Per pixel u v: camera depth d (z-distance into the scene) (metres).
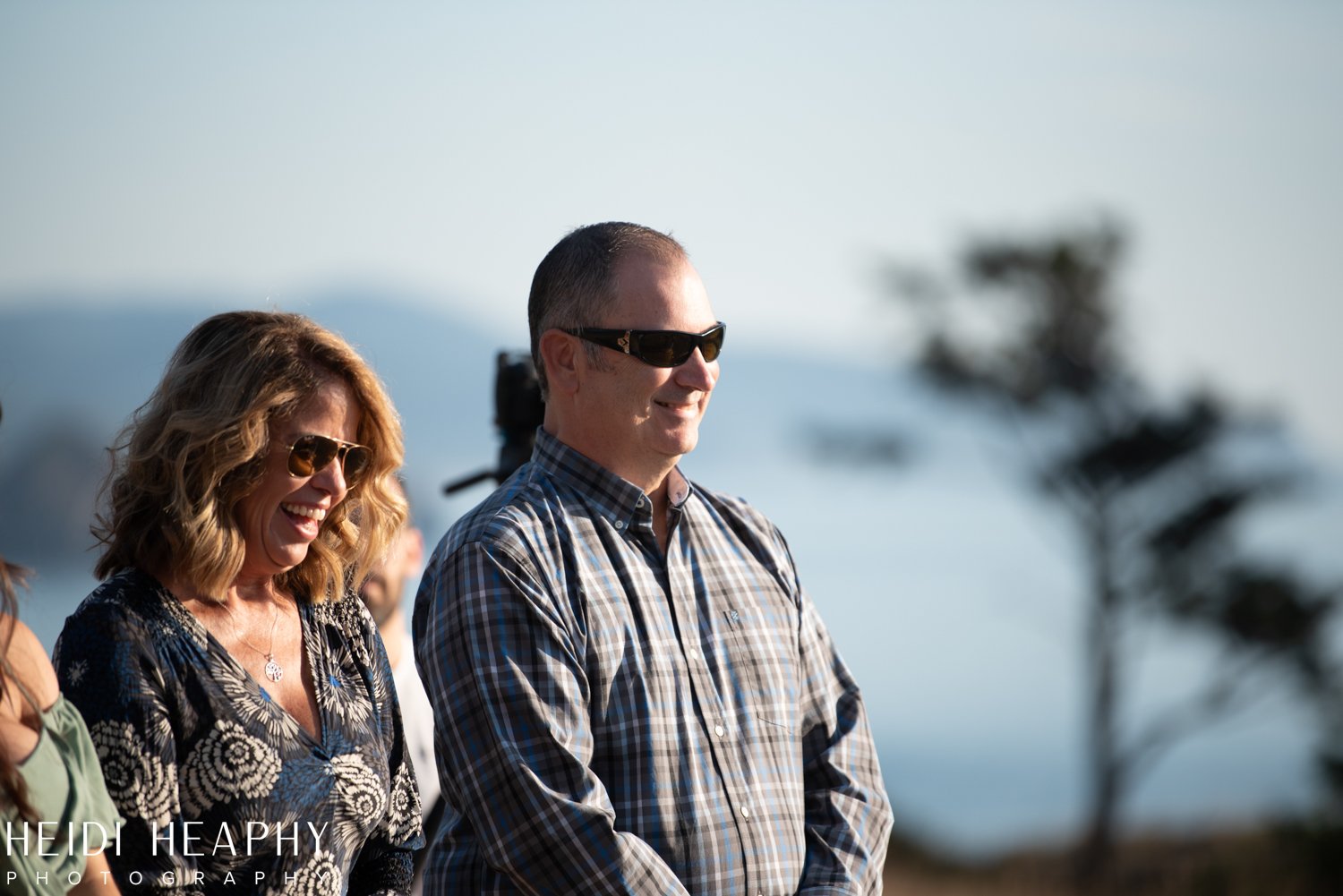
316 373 5.59
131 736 5.07
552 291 6.42
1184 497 48.56
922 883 42.78
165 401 5.45
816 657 6.76
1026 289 50.47
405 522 6.10
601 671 5.85
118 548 5.46
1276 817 40.19
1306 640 45.94
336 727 5.75
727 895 5.79
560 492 6.25
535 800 5.54
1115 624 49.81
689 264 6.48
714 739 5.98
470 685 5.75
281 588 5.97
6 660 4.69
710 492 6.84
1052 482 49.84
